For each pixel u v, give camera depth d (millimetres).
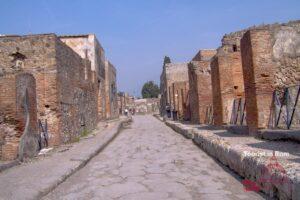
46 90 15523
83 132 21391
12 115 11078
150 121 45156
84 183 8594
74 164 10477
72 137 18234
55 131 15398
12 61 15750
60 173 9117
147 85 119688
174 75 50750
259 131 11531
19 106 11242
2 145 10984
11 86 11086
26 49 15688
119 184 8258
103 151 14969
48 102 15500
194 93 25359
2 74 11164
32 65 15633
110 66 41500
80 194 7500
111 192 7531
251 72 12578
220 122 17609
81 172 10102
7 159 10922
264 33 12438
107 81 39000
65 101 17125
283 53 12484
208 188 7496
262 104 12148
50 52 15594
